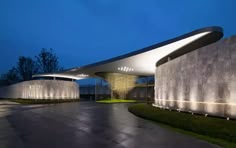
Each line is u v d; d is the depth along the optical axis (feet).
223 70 35.37
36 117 46.78
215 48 37.63
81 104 96.17
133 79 124.67
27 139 25.66
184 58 47.96
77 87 134.31
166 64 58.54
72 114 52.75
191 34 49.16
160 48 59.98
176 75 51.72
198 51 42.52
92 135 27.84
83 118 44.96
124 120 41.88
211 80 38.14
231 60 33.83
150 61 78.02
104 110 64.03
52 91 117.29
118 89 118.73
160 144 23.15
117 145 22.84
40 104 96.94
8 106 83.20
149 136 27.12
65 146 22.53
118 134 28.40
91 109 67.97
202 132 28.02
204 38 50.57
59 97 119.96
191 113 43.37
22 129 32.24
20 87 139.23
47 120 41.96
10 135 27.96
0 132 29.96
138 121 40.57
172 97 53.67
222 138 24.99
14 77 230.27
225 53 35.22
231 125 28.58
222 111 35.04
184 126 31.71
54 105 89.15
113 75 116.06
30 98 124.26
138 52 67.15
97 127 33.86
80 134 28.48
